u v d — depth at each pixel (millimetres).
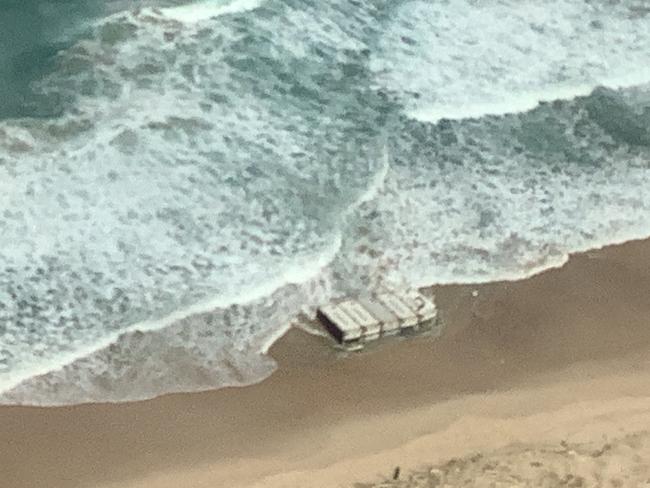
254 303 13992
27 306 13672
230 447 11430
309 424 11820
